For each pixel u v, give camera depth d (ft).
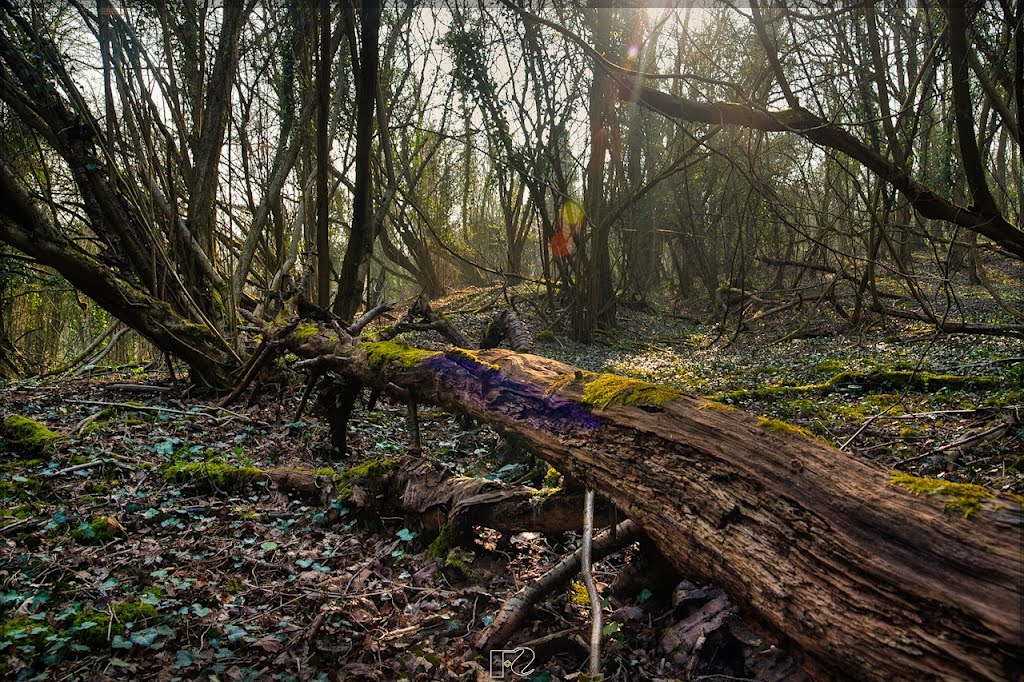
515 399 11.21
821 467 7.29
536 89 42.60
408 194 55.83
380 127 37.73
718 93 48.01
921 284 56.65
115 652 9.07
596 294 47.78
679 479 8.32
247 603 10.86
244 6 31.14
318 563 12.35
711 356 42.16
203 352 25.85
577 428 9.99
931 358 32.07
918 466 17.51
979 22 26.81
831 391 28.07
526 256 86.94
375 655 9.43
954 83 23.65
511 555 12.71
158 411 22.41
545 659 9.59
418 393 14.05
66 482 15.67
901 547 6.22
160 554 12.17
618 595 11.18
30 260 29.25
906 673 5.87
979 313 43.45
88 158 25.05
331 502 14.60
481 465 19.39
